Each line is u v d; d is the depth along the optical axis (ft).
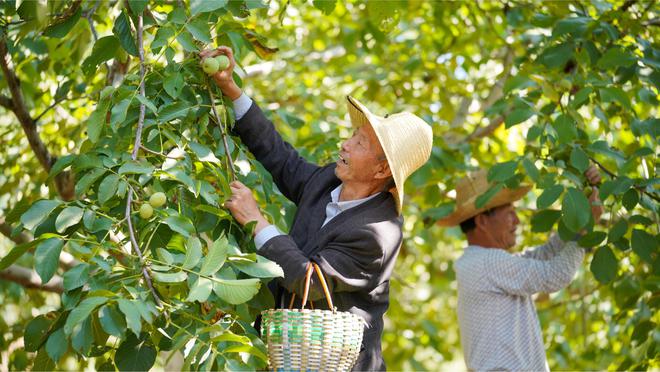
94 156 7.77
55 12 9.34
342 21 18.99
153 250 7.70
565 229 11.34
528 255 12.53
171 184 8.23
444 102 17.83
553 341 17.93
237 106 9.51
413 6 17.47
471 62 16.94
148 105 8.04
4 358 14.26
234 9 9.40
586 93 11.48
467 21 18.06
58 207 7.78
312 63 19.25
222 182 8.25
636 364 13.35
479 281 12.05
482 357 11.91
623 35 12.61
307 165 9.86
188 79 8.95
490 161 17.37
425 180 13.65
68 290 7.02
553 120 12.07
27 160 15.33
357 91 19.99
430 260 22.75
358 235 8.70
